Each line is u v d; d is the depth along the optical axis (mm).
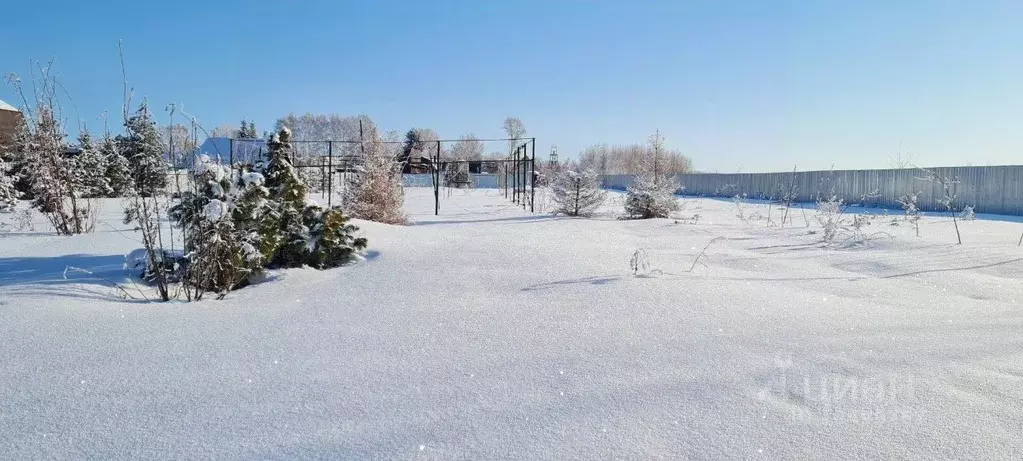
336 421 2494
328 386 2881
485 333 3793
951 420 2473
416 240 8172
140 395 2762
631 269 6090
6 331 3664
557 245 8023
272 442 2312
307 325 3996
